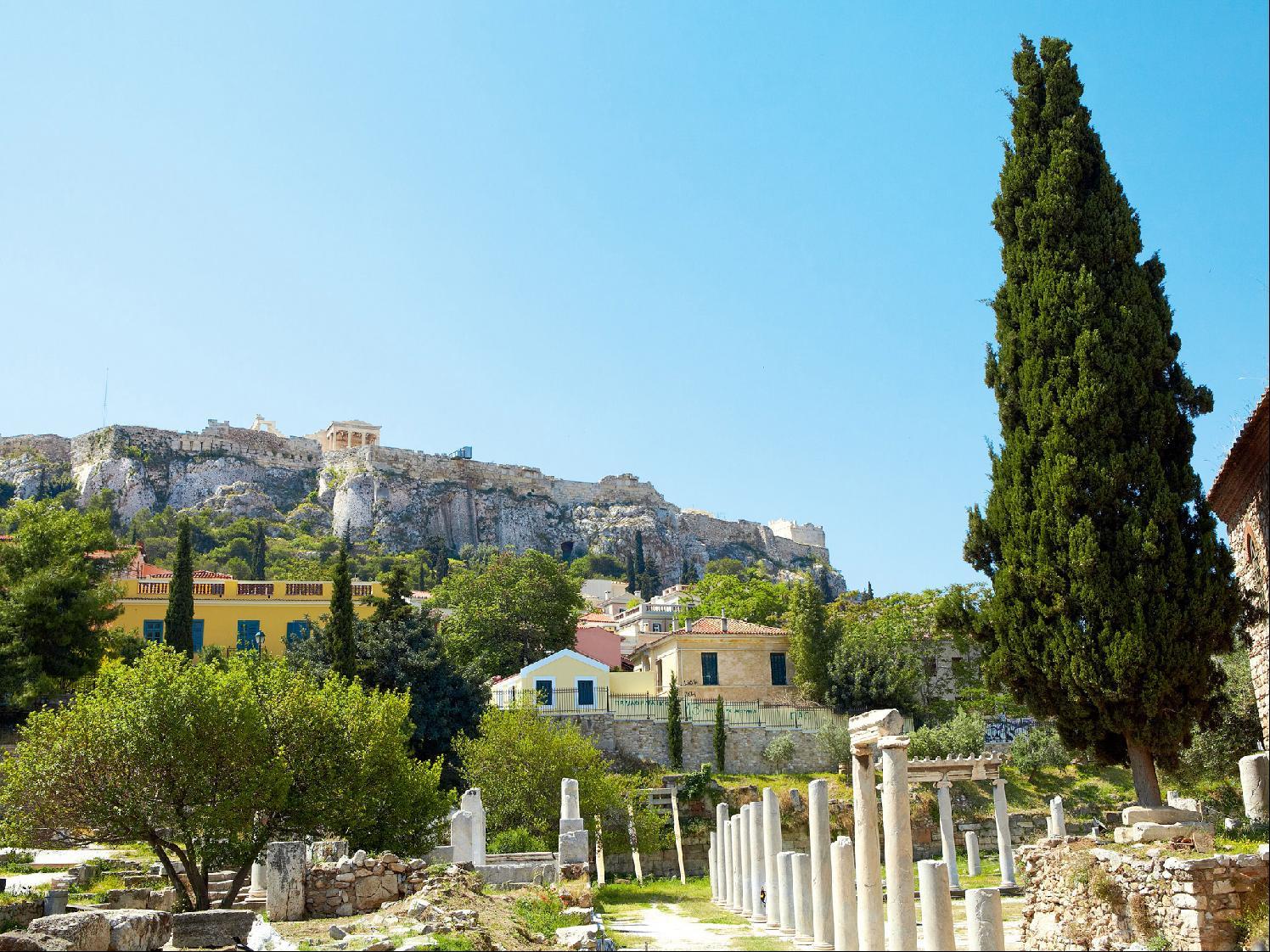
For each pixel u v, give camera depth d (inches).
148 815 1079.0
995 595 1072.8
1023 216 1106.7
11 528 2236.7
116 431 7731.3
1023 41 1170.0
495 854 1381.6
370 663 2150.6
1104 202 1083.3
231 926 844.6
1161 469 1000.2
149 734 1076.5
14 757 1187.3
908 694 2564.0
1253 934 648.4
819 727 2434.8
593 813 1711.4
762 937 839.7
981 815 2101.4
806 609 2719.0
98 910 916.0
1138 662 953.5
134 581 2610.7
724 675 2726.4
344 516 7829.7
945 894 608.1
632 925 973.8
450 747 2127.2
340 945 681.6
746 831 1059.9
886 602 2972.4
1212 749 1373.0
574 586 3272.6
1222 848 737.6
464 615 3083.2
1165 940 703.7
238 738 1111.6
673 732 2338.8
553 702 2380.7
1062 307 1053.2
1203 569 974.4
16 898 940.6
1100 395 1010.7
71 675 1942.7
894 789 656.4
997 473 1091.3
